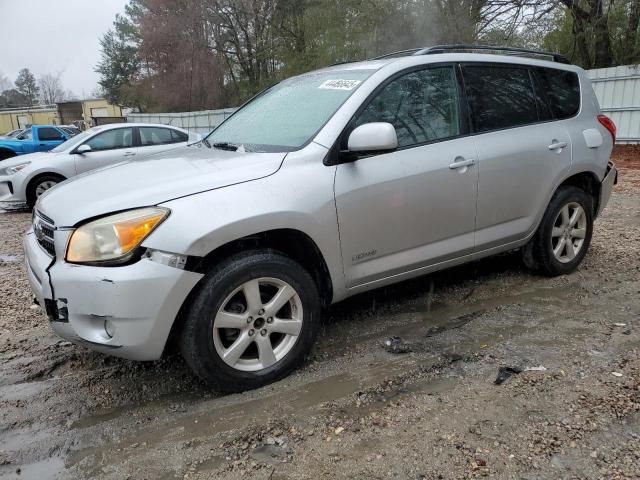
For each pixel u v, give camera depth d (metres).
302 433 2.57
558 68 4.59
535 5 16.08
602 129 4.73
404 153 3.45
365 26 18.81
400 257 3.53
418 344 3.48
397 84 3.54
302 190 3.02
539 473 2.24
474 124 3.86
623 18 18.05
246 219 2.79
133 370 3.32
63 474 2.37
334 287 3.26
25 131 18.52
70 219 2.76
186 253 2.65
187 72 33.81
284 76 27.05
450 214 3.68
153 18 34.19
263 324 2.99
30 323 4.11
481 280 4.64
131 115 26.95
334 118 3.27
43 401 2.99
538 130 4.21
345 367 3.22
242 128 3.88
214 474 2.32
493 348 3.37
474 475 2.24
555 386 2.88
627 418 2.59
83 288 2.65
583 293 4.28
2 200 9.52
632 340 3.41
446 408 2.73
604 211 7.55
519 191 4.07
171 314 2.69
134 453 2.49
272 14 29.33
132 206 2.71
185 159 3.38
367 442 2.48
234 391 2.95
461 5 16.61
